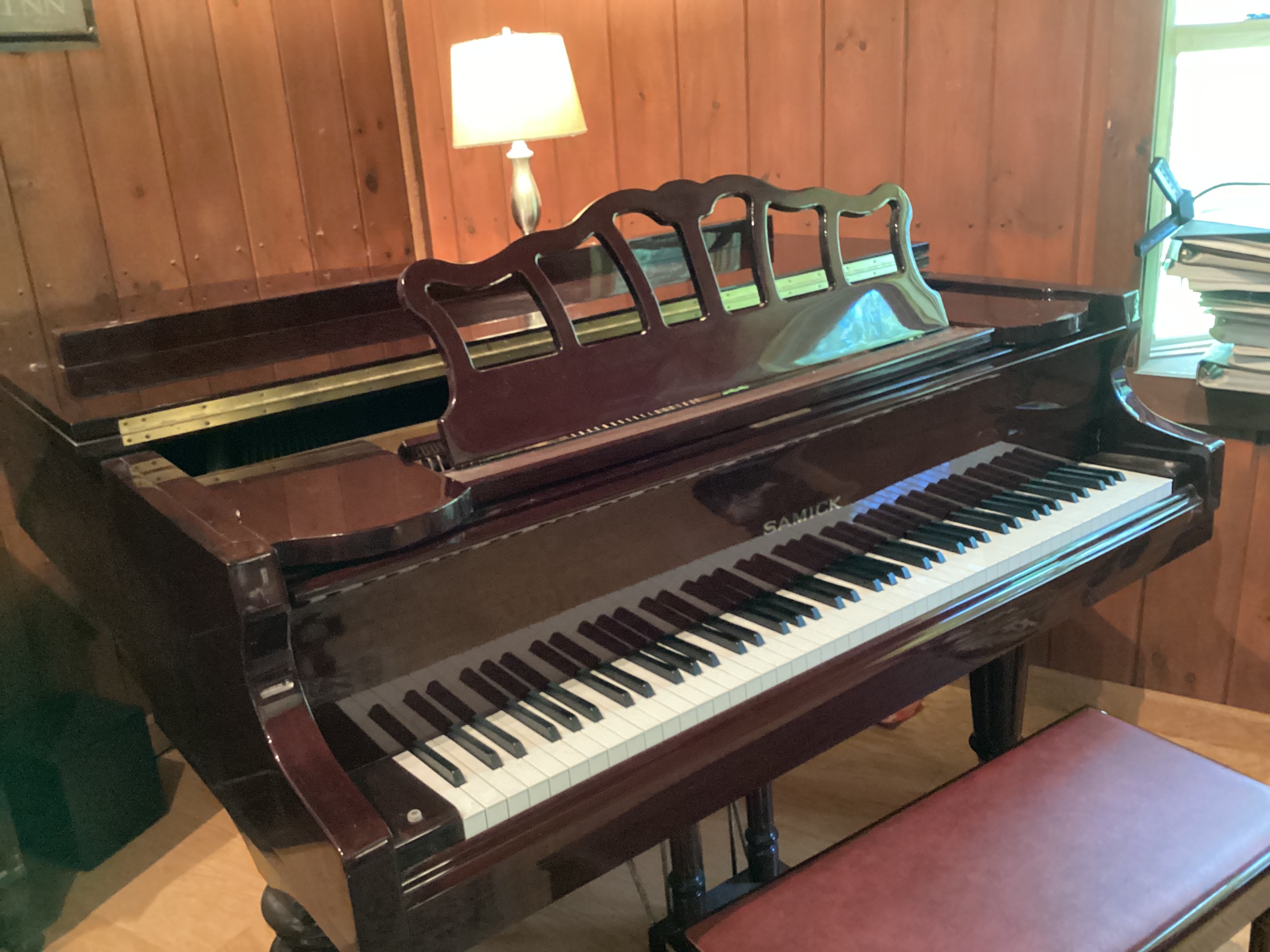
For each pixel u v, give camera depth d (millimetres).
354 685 1161
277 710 1091
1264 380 2055
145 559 1310
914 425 1578
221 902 2107
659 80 2709
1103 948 1166
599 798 1161
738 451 1390
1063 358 1778
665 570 1364
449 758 1186
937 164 2375
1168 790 1396
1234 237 1977
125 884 2170
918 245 2086
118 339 1707
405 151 3150
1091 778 1428
